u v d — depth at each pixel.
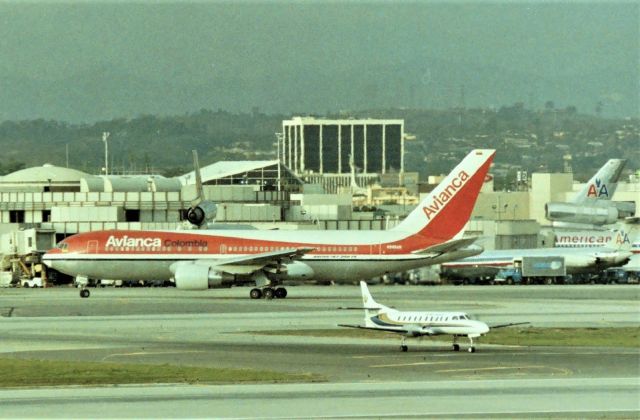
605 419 188.12
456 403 199.88
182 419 187.75
